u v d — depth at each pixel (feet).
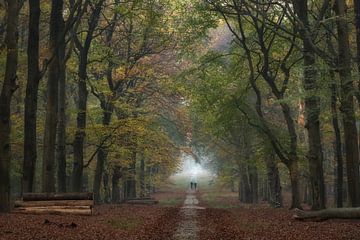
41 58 98.12
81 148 93.09
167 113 147.23
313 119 77.46
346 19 59.00
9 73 58.59
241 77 106.11
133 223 56.80
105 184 143.95
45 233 42.09
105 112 104.94
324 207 76.74
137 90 115.96
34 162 66.33
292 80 106.32
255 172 148.05
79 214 62.80
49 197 62.49
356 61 60.34
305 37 70.13
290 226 53.67
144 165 176.55
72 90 129.08
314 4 86.12
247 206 120.78
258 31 85.71
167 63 125.18
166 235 46.91
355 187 59.16
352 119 59.41
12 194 134.41
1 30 86.48
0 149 58.34
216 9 84.23
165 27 102.63
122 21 102.89
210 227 54.75
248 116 95.45
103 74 115.75
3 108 58.34
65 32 68.44
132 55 107.24
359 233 45.68
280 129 102.01
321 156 78.23
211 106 100.89
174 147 149.48
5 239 37.47
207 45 121.39
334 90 56.70
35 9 66.39
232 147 158.30
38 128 104.27
